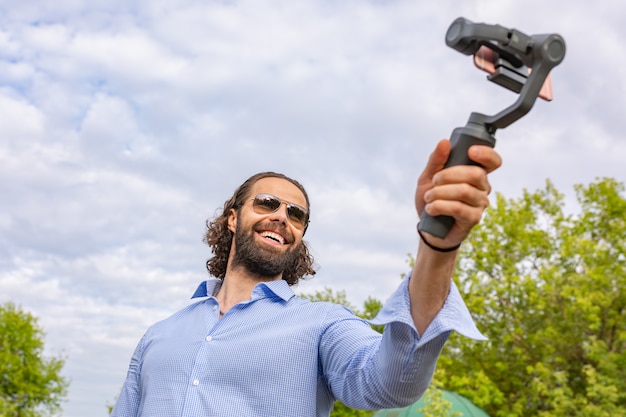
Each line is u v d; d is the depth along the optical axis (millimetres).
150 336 3006
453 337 17234
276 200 3061
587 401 14922
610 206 17594
